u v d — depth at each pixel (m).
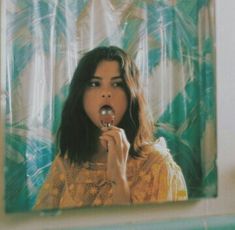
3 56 1.54
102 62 1.66
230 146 1.86
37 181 1.57
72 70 1.63
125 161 1.67
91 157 1.64
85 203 1.62
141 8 1.72
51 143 1.60
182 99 1.77
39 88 1.58
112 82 1.67
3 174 1.54
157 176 1.71
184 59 1.78
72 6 1.63
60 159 1.60
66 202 1.60
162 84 1.74
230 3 1.88
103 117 1.66
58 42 1.61
